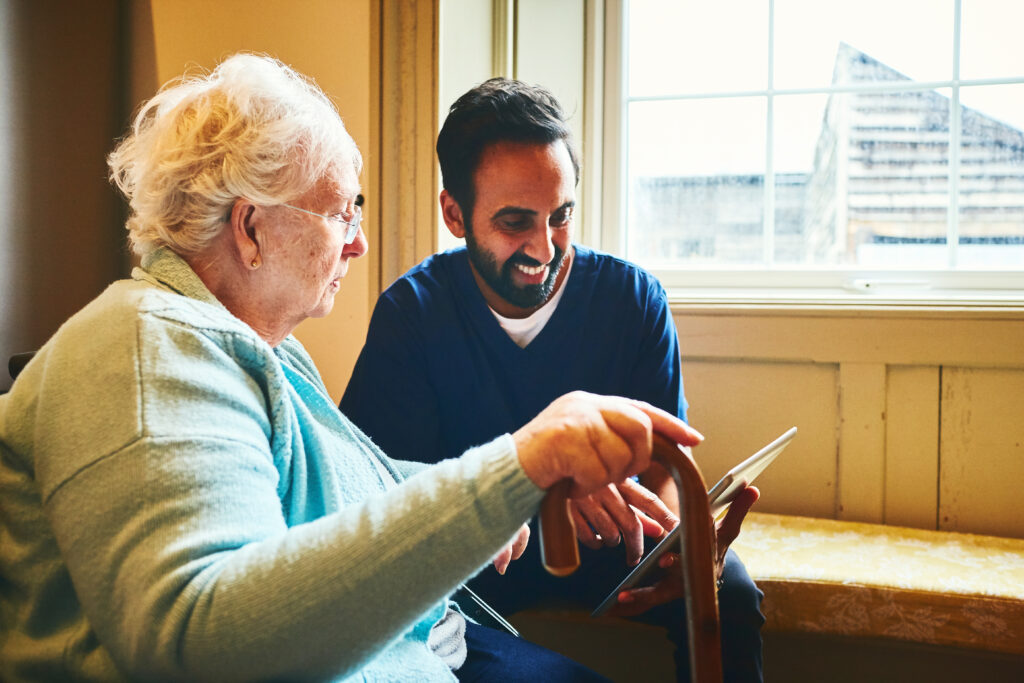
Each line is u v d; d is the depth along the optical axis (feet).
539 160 4.29
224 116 2.91
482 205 4.38
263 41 6.23
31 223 5.67
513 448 2.31
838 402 6.36
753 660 4.08
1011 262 6.61
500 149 4.29
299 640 2.13
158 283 2.88
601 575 4.61
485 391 4.74
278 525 2.39
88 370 2.48
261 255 2.97
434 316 4.77
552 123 4.32
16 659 2.62
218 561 2.18
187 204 2.91
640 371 4.84
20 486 2.71
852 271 6.81
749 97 6.99
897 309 6.14
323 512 2.93
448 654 3.46
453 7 5.99
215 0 6.29
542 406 4.79
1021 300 6.08
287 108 2.96
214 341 2.63
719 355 6.49
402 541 2.18
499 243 4.40
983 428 6.14
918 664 5.25
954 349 6.08
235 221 2.92
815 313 6.29
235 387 2.56
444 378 4.77
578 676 3.57
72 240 6.02
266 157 2.86
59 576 2.65
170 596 2.12
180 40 6.37
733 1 6.95
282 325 3.15
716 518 3.75
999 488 6.14
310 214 2.99
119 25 6.41
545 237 4.37
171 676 2.20
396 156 5.98
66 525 2.32
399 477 3.64
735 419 6.56
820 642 5.38
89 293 6.18
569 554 2.25
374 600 2.15
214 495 2.27
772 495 6.56
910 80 6.68
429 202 5.94
